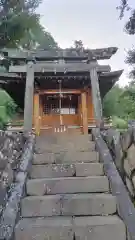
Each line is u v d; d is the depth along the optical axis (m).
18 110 13.77
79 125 10.45
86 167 4.69
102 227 3.19
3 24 11.37
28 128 7.05
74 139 6.25
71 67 8.30
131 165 3.81
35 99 10.05
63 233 3.18
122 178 4.20
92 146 5.76
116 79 9.22
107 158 4.86
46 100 10.82
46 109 10.80
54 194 4.10
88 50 9.02
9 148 4.33
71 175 4.67
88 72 8.56
